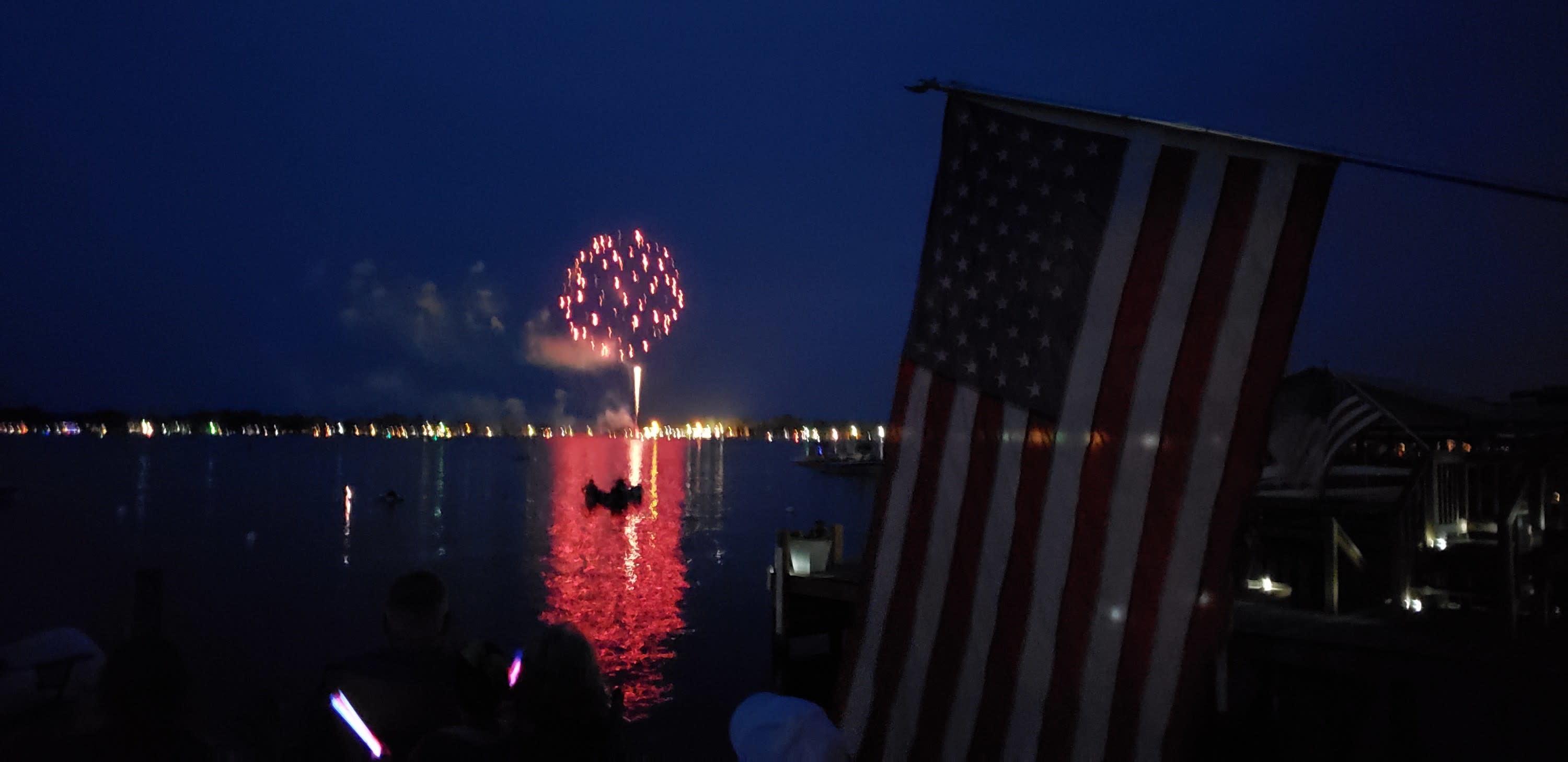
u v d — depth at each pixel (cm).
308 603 2809
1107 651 445
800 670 1931
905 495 499
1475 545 1305
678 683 1870
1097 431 455
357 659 397
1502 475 1450
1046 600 460
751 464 18025
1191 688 427
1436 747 1015
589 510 6512
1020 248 479
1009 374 476
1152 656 436
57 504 6394
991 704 467
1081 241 465
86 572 3391
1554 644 1076
